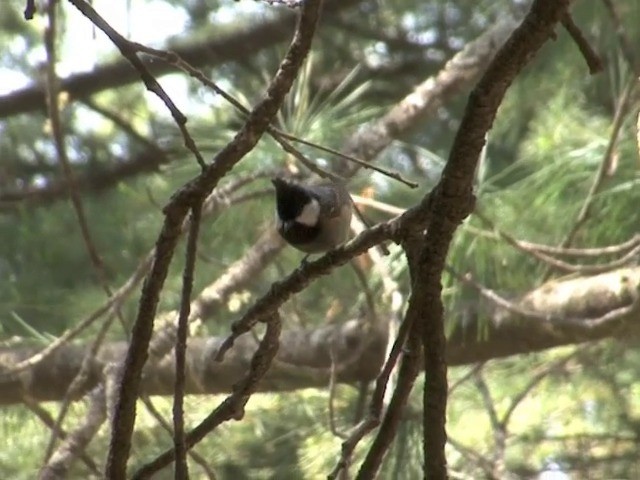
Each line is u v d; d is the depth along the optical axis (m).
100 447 7.93
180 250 8.25
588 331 6.80
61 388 7.77
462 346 7.29
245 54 11.95
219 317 8.45
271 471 8.67
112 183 11.02
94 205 10.08
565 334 6.91
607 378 8.78
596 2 8.08
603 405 9.06
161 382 7.45
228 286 7.47
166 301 8.34
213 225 7.70
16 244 9.57
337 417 8.03
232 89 10.26
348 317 8.10
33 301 8.55
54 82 6.25
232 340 4.06
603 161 6.69
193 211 3.75
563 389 8.88
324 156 7.45
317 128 7.38
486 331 7.15
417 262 3.62
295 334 7.70
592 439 9.04
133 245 9.38
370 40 12.27
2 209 10.35
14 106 11.45
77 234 9.57
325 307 8.33
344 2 11.46
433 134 10.85
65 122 11.34
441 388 3.60
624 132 7.17
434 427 3.60
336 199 5.38
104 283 6.57
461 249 6.98
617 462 8.99
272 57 12.30
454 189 3.49
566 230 7.26
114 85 11.46
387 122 7.86
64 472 6.36
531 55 3.37
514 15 9.02
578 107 8.38
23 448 8.11
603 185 7.12
